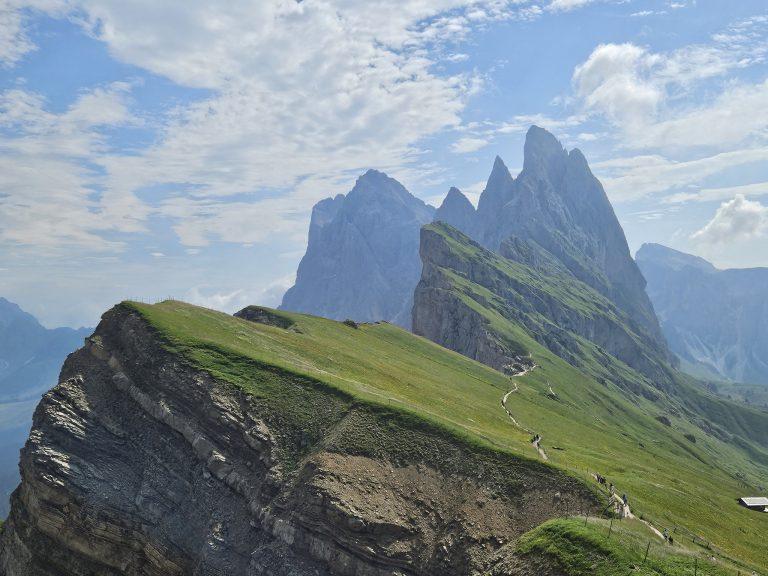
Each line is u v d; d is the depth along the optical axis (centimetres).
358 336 17838
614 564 5700
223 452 8750
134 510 8456
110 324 11081
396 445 8625
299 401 9475
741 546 8469
